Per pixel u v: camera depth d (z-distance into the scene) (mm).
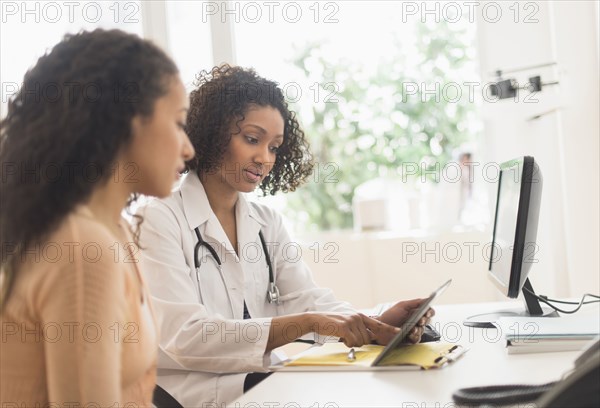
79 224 897
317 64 4203
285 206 4543
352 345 1470
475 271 3230
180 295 1656
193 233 1789
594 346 871
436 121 4266
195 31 3400
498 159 3289
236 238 1897
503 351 1378
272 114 1854
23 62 3324
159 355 1650
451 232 3256
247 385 1595
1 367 916
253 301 1876
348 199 4480
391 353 1396
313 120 4285
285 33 3600
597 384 749
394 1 3836
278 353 1834
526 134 3207
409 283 3275
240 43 3461
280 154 2096
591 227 2576
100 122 932
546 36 3143
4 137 957
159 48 1010
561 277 2867
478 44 3256
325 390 1177
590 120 2537
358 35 3980
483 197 3510
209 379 1619
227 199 1886
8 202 909
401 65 4191
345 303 1926
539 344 1331
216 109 1813
